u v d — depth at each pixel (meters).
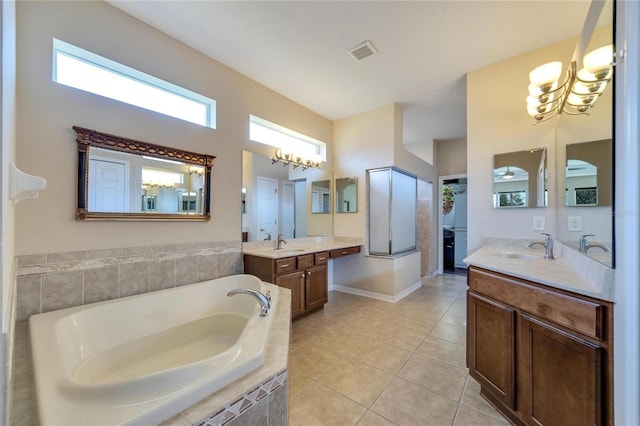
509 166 2.51
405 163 4.01
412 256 4.12
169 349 1.87
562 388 1.13
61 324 1.51
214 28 2.21
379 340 2.41
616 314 0.93
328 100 3.54
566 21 2.05
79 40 1.84
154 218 2.19
